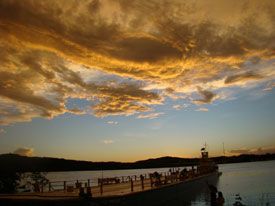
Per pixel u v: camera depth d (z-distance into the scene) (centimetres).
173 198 3303
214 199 1922
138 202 2384
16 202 2027
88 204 1966
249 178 9025
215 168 8644
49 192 2512
